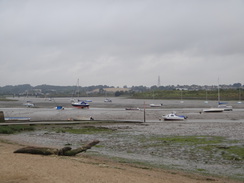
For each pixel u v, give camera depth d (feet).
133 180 51.26
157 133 144.66
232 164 79.20
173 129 161.27
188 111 307.58
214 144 110.22
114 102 588.50
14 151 72.90
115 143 114.11
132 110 322.75
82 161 67.62
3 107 376.27
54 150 74.64
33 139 124.88
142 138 127.54
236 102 538.06
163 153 94.02
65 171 52.54
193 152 95.50
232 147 103.76
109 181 48.55
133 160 82.33
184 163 79.82
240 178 65.87
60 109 333.42
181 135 136.26
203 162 81.25
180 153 94.02
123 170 60.95
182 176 64.75
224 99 614.75
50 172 50.60
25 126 166.50
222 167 75.92
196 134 139.44
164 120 222.69
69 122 190.90
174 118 221.87
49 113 278.87
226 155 90.58
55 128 168.35
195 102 551.18
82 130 158.61
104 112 291.79
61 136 135.64
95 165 62.80
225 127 169.07
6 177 45.37
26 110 318.65
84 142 117.29
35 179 45.21
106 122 196.65
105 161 77.25
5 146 90.89
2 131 145.59
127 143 114.11
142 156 88.94
